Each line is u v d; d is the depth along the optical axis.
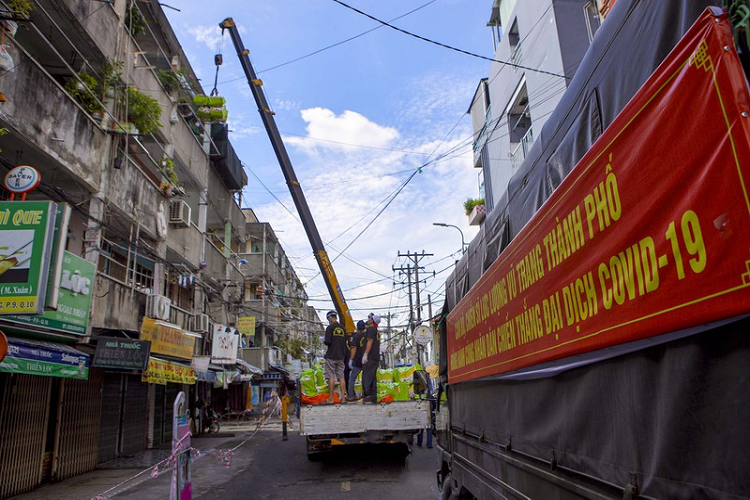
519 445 3.16
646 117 1.72
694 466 1.49
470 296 4.70
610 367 2.02
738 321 1.32
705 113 1.42
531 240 2.90
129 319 12.31
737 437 1.32
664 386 1.64
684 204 1.50
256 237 34.81
